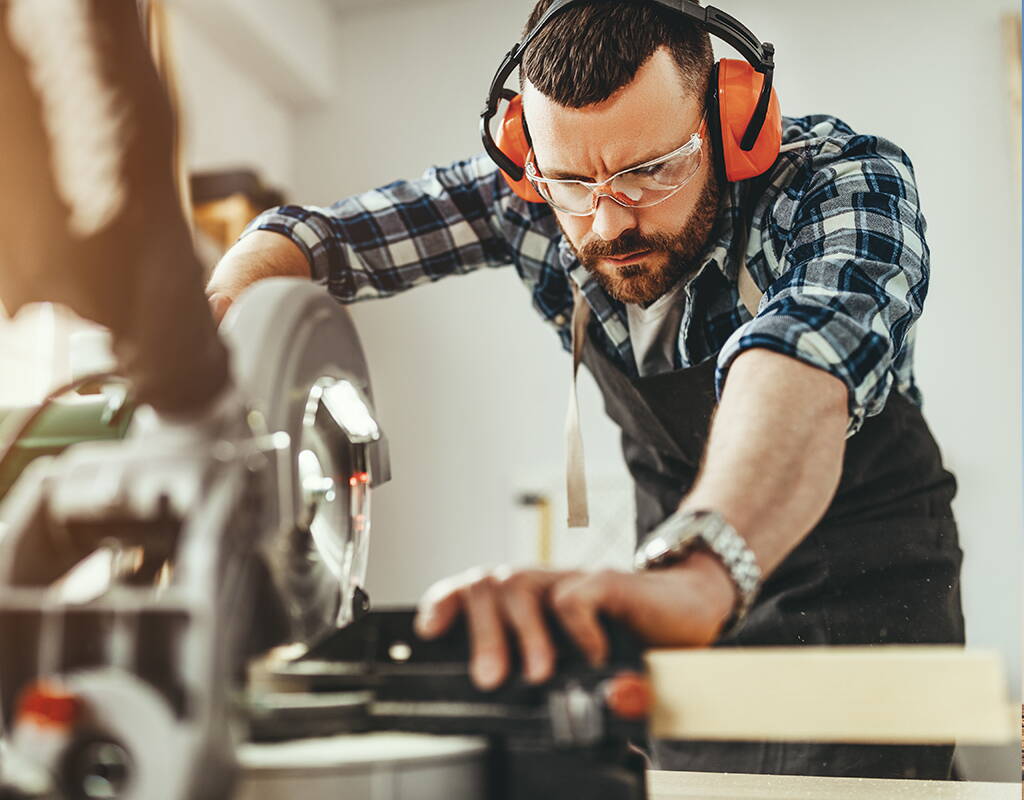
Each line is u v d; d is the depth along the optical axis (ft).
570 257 4.02
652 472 4.78
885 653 1.10
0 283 1.29
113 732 1.13
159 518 1.29
